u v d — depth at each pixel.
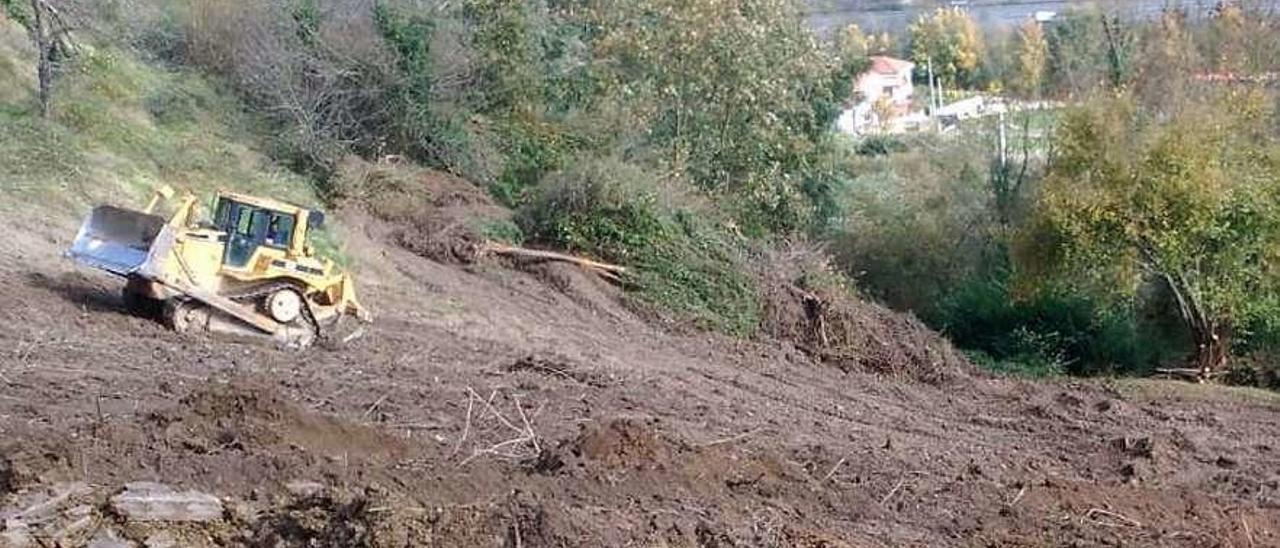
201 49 29.08
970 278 29.77
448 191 27.70
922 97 61.72
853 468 12.94
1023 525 11.34
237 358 14.92
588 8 32.00
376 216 26.12
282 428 10.75
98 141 23.38
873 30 68.06
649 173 27.25
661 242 25.56
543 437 12.59
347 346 16.91
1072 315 26.58
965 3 65.62
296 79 27.98
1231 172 24.44
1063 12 53.28
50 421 11.17
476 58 30.14
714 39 29.17
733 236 26.61
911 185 32.62
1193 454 16.67
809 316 24.97
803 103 30.62
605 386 16.33
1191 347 26.16
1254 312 24.50
